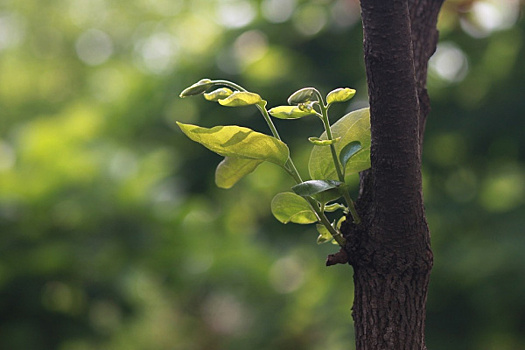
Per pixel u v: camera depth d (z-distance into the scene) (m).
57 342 5.16
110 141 6.64
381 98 1.39
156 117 7.51
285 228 7.43
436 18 1.86
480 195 7.02
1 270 5.00
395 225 1.44
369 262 1.47
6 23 17.66
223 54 7.32
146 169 5.91
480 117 6.81
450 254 6.46
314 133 6.88
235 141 1.51
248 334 7.50
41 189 5.34
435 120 7.13
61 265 5.14
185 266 6.12
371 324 1.47
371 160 1.44
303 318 7.46
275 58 7.20
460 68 7.32
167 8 16.47
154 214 5.68
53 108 16.91
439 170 7.22
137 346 7.11
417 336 1.47
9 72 17.39
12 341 4.96
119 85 8.66
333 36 7.12
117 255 5.50
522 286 5.97
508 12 6.45
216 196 7.48
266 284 7.23
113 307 5.36
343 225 1.53
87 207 5.45
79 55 17.92
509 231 6.39
